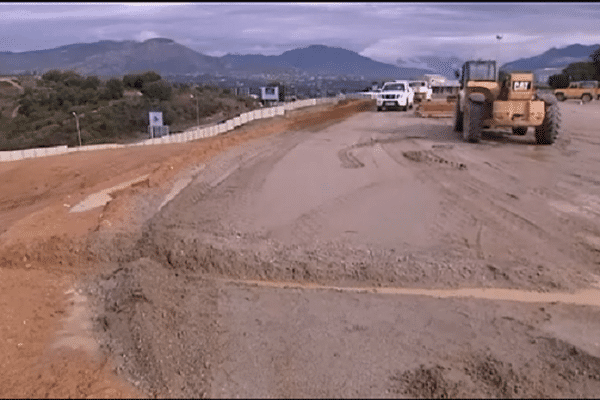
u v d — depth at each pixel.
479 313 4.94
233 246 6.59
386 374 3.93
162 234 7.09
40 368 4.20
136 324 4.79
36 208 8.95
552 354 4.21
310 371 3.98
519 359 4.14
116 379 4.02
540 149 13.51
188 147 16.14
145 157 14.23
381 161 11.69
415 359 4.13
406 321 4.77
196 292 5.46
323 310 5.01
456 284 5.65
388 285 5.69
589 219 7.51
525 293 5.42
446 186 9.39
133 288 5.50
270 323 4.75
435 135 16.55
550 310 4.99
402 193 8.91
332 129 18.92
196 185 9.70
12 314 5.14
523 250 6.44
